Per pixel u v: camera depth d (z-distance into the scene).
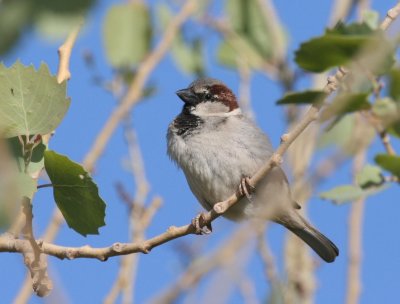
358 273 7.22
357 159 7.34
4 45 2.23
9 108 4.46
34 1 2.25
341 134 7.07
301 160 8.05
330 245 8.74
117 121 7.24
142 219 7.44
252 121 8.62
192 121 8.60
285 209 8.28
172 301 4.08
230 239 3.60
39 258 4.66
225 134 8.38
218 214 6.18
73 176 4.69
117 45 7.27
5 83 4.45
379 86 6.04
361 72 5.57
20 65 4.48
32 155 4.67
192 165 8.45
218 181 8.36
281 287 6.93
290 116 9.21
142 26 7.31
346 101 5.71
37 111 4.50
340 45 5.43
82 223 4.92
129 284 6.85
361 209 7.45
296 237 9.00
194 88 8.89
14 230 4.73
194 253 6.31
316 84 9.61
